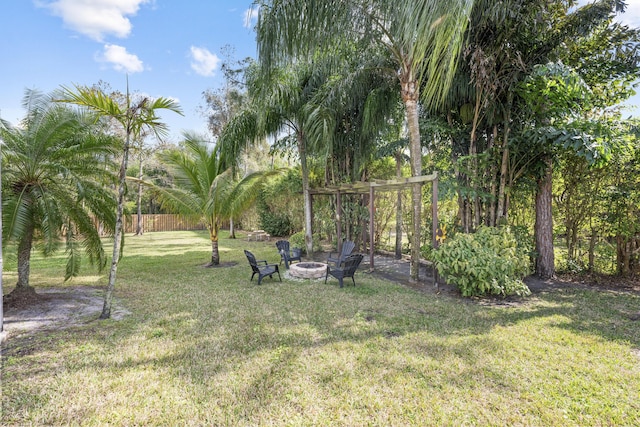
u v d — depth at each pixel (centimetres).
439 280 636
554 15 568
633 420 225
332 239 1155
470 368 296
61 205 508
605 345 343
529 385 268
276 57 553
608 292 565
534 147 622
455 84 629
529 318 428
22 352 336
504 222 646
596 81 625
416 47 377
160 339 370
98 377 286
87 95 398
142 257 1037
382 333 381
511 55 575
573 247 724
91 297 550
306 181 984
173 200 814
